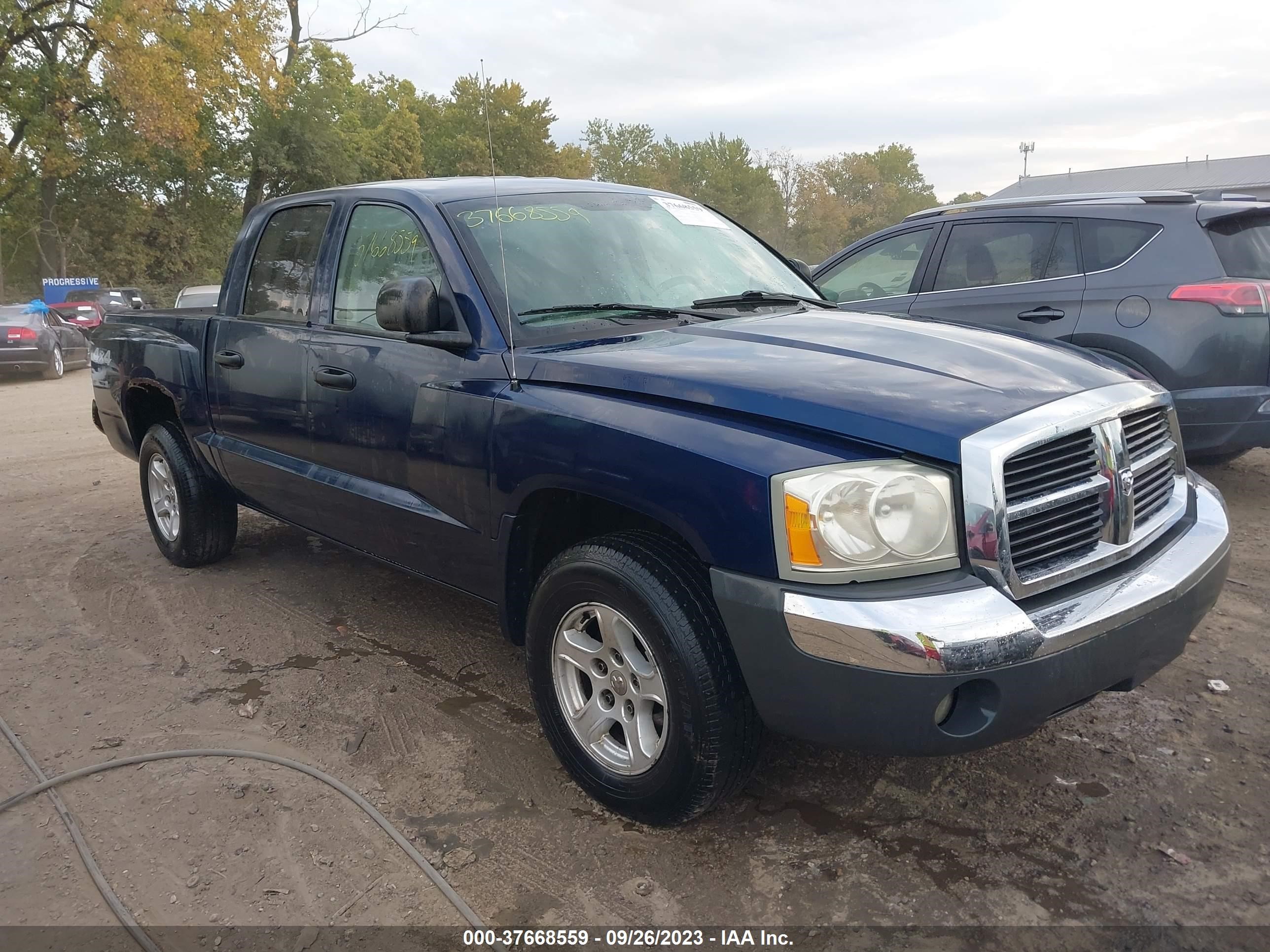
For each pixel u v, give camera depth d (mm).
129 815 2871
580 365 2811
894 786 2910
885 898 2418
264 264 4344
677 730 2494
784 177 85625
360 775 3062
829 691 2229
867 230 90938
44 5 29938
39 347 16281
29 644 4176
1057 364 2764
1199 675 3553
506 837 2717
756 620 2297
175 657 4012
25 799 2965
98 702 3615
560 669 2883
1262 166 43844
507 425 2920
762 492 2281
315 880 2551
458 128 49500
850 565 2223
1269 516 5391
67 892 2527
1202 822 2676
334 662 3934
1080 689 2309
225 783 3025
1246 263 5199
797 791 2900
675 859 2598
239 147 39750
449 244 3324
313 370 3793
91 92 32125
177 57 29953
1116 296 5398
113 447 5684
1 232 40594
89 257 41094
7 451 9000
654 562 2527
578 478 2686
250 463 4297
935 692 2137
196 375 4562
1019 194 50281
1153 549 2652
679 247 3830
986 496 2217
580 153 53562
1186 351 5145
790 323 3213
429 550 3412
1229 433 5152
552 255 3434
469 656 3969
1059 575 2352
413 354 3322
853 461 2254
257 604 4598
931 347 2838
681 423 2496
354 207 3852
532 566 3113
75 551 5535
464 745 3238
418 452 3295
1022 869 2512
